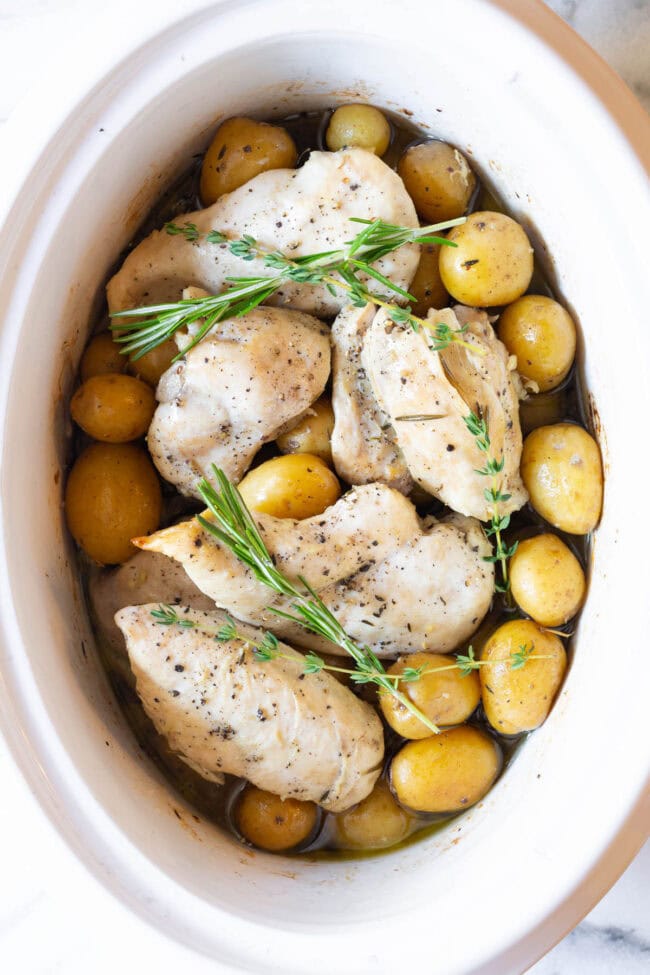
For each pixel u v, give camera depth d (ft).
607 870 2.11
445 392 2.33
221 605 2.35
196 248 2.40
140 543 2.26
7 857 2.57
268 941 2.15
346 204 2.35
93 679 2.41
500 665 2.35
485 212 2.40
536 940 2.11
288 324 2.39
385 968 2.12
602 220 2.18
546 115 2.16
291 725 2.35
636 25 2.51
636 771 2.11
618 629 2.21
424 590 2.38
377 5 2.14
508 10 2.12
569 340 2.39
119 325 2.39
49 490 2.38
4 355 2.21
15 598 2.21
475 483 2.35
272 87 2.36
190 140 2.41
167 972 2.14
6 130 2.19
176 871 2.20
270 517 2.33
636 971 2.54
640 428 2.21
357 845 2.43
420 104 2.37
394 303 2.43
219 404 2.37
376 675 2.29
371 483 2.41
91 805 2.19
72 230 2.27
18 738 2.19
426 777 2.36
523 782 2.31
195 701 2.33
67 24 2.56
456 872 2.22
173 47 2.18
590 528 2.39
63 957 2.56
